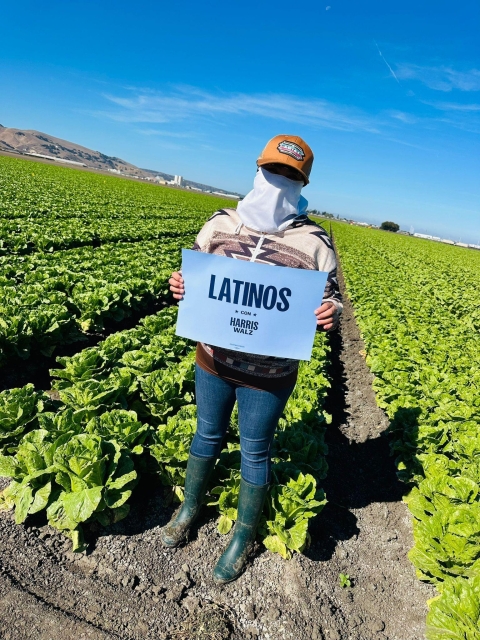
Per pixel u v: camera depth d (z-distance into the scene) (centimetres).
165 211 3762
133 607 325
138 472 429
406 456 565
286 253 287
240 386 312
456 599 325
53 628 300
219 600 342
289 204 286
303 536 367
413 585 398
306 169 277
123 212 2905
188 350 747
